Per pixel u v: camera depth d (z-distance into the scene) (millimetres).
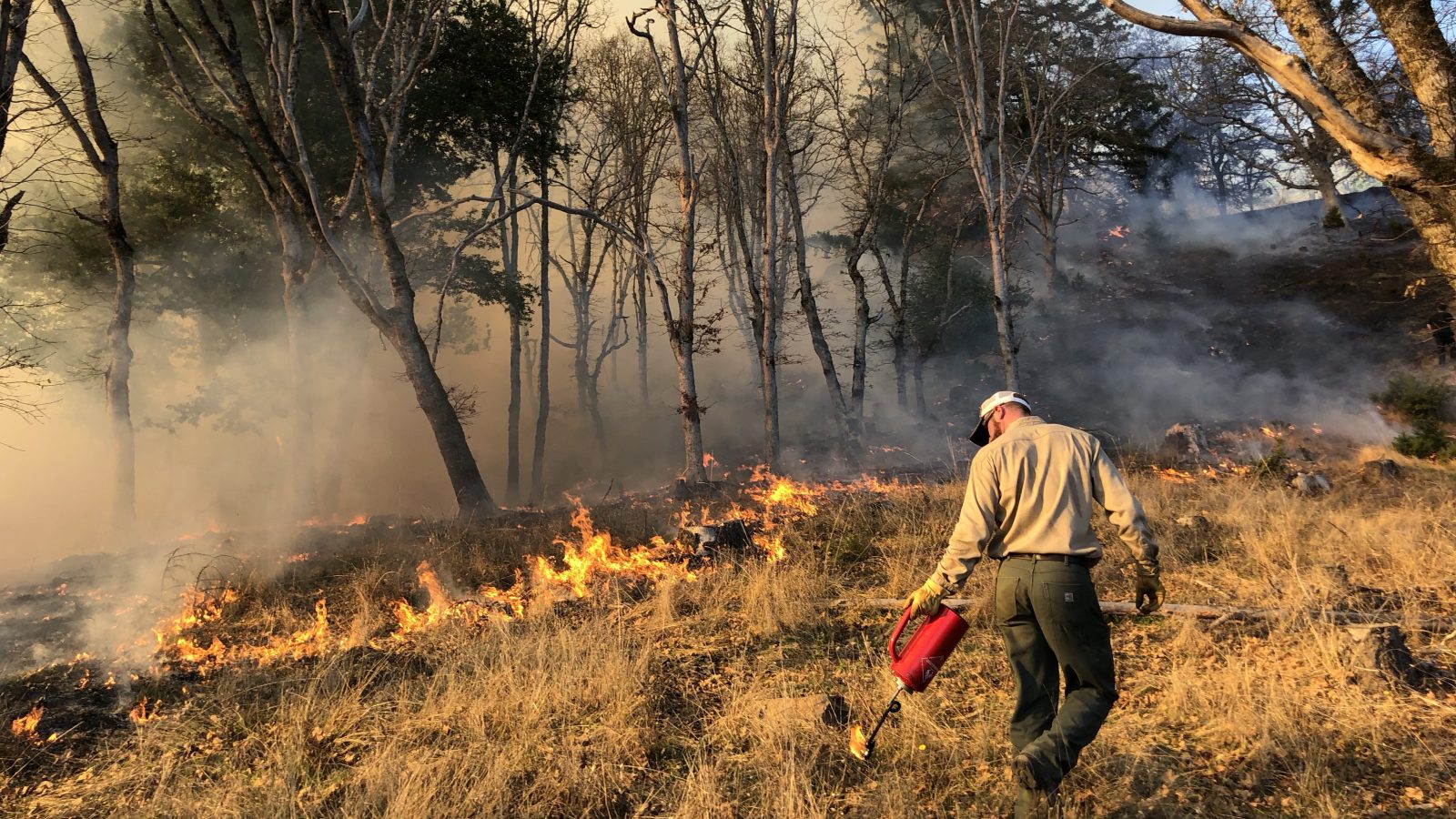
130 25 17125
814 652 4863
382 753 3727
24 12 11617
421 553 8109
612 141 25750
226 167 17844
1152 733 3586
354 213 17953
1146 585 3029
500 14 18797
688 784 3342
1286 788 3094
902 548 6918
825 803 3137
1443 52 6137
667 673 4625
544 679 4316
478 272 20344
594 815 3254
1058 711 3062
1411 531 6613
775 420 17531
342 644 5445
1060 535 3014
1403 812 2861
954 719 3844
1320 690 3801
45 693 4797
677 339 16234
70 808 3504
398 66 14969
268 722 4246
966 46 22000
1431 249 6602
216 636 5910
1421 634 4434
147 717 4453
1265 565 5914
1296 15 6707
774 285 17703
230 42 13008
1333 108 6414
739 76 21344
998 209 18719
